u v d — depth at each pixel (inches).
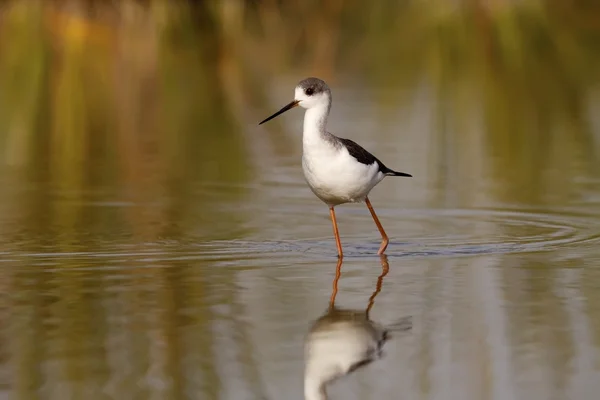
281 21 1083.9
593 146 715.4
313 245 467.5
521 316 349.7
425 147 704.4
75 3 1003.9
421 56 1070.4
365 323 343.9
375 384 293.7
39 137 752.3
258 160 683.4
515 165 660.1
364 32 1104.2
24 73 917.2
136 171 648.4
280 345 322.7
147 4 1019.9
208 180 623.2
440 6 1070.4
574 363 307.0
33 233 484.7
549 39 1051.3
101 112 836.6
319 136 441.7
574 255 438.3
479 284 392.2
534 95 904.9
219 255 442.3
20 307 359.3
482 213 534.3
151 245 461.7
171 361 309.1
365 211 544.1
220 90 915.4
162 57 1023.6
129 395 283.0
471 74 1018.1
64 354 313.1
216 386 290.8
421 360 311.4
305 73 989.8
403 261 434.0
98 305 362.6
